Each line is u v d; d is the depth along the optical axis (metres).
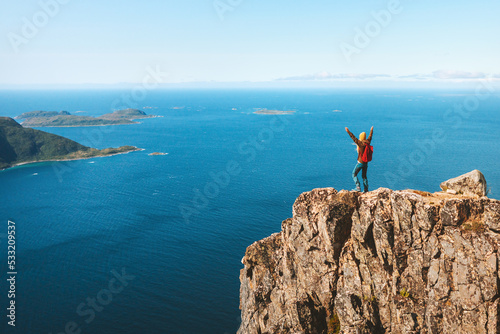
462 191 21.31
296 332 20.56
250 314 27.19
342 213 20.78
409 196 18.42
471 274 16.31
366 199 20.36
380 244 18.94
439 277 17.14
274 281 25.84
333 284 20.61
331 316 20.56
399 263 18.30
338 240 20.80
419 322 17.42
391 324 18.28
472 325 15.95
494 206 16.69
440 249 17.31
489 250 16.14
